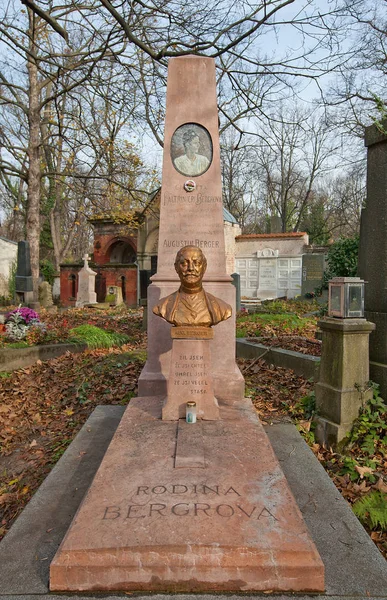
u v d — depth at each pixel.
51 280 26.98
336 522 2.70
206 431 3.38
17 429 5.16
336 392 4.12
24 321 8.53
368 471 3.59
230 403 4.14
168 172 4.78
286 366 6.27
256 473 2.75
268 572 2.08
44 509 2.87
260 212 49.81
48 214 29.50
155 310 3.64
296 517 2.32
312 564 2.08
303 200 40.62
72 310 17.05
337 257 12.79
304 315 12.40
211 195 4.77
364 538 2.55
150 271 15.46
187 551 2.10
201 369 3.64
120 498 2.49
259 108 10.89
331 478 3.52
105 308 18.28
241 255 24.39
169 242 4.79
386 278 4.57
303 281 19.28
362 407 4.15
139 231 22.72
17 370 7.36
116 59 10.83
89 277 20.67
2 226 46.09
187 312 3.60
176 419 3.65
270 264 23.61
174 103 4.76
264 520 2.29
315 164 36.44
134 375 6.37
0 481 3.99
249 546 2.10
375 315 4.64
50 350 8.02
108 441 3.92
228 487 2.59
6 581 2.19
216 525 2.25
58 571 2.09
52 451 4.49
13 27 11.84
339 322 4.11
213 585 2.09
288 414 4.63
